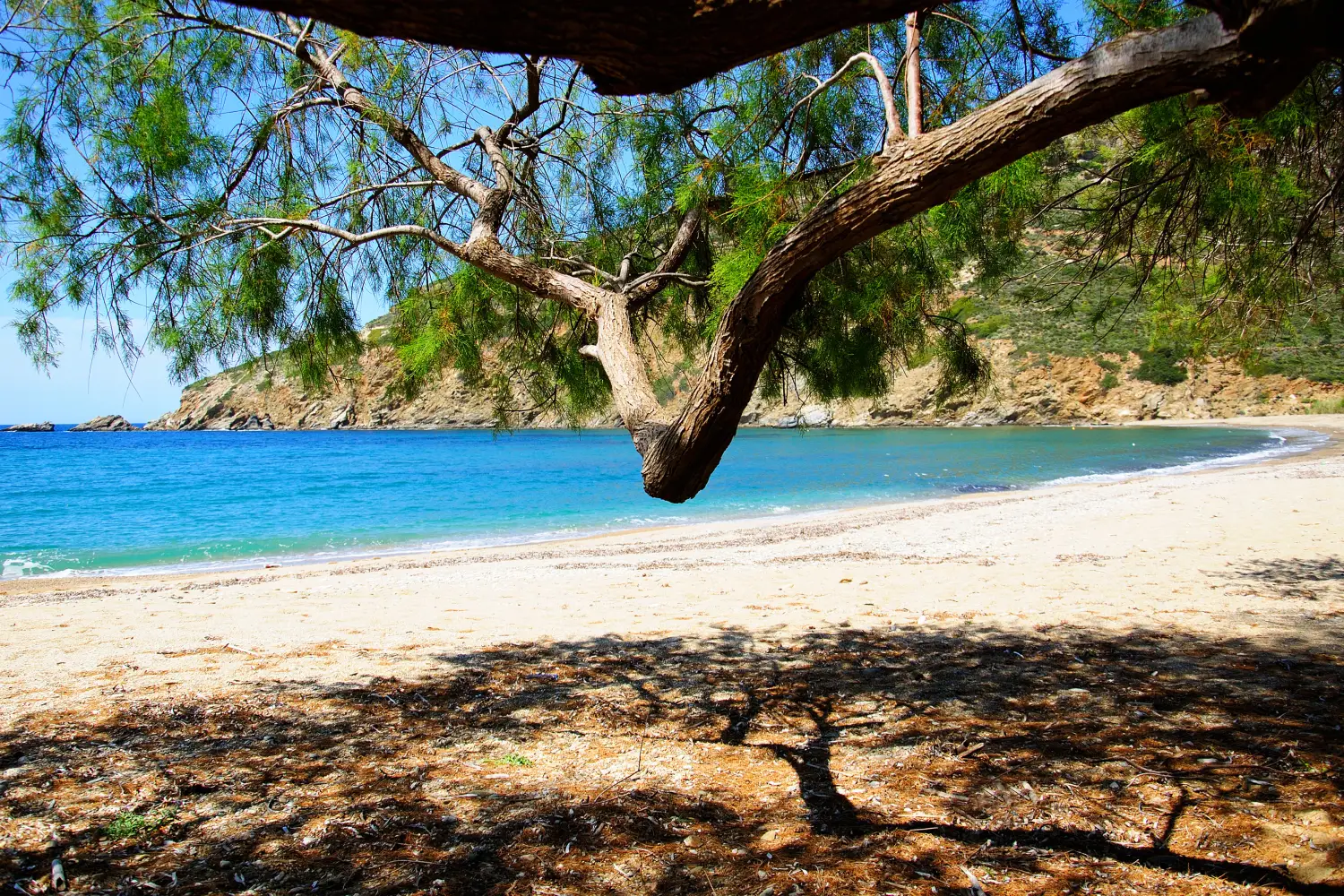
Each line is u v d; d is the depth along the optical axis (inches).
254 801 131.6
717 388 96.7
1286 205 184.7
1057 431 2230.6
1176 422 2324.1
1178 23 66.1
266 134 157.4
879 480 1140.5
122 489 1222.9
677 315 200.1
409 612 320.5
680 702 186.7
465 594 366.3
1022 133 74.4
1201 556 381.1
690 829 119.1
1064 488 906.1
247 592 398.0
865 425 2876.5
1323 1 51.8
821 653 229.6
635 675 212.5
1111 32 159.8
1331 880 96.2
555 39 54.5
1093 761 138.9
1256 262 198.2
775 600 320.8
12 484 1316.4
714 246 184.4
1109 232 197.3
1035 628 248.2
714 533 647.8
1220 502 607.5
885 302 178.2
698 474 103.5
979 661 211.5
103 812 127.6
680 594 345.4
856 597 320.5
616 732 166.6
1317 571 328.5
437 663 229.3
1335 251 203.5
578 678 209.9
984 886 99.7
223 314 158.9
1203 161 163.8
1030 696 178.5
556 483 1263.5
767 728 166.6
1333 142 178.9
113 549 674.8
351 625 295.1
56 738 164.4
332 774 143.6
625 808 126.9
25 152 142.1
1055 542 461.4
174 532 778.8
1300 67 60.4
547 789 135.6
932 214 163.9
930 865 105.7
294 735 166.1
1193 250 201.3
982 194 159.3
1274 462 1095.0
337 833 119.1
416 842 116.0
